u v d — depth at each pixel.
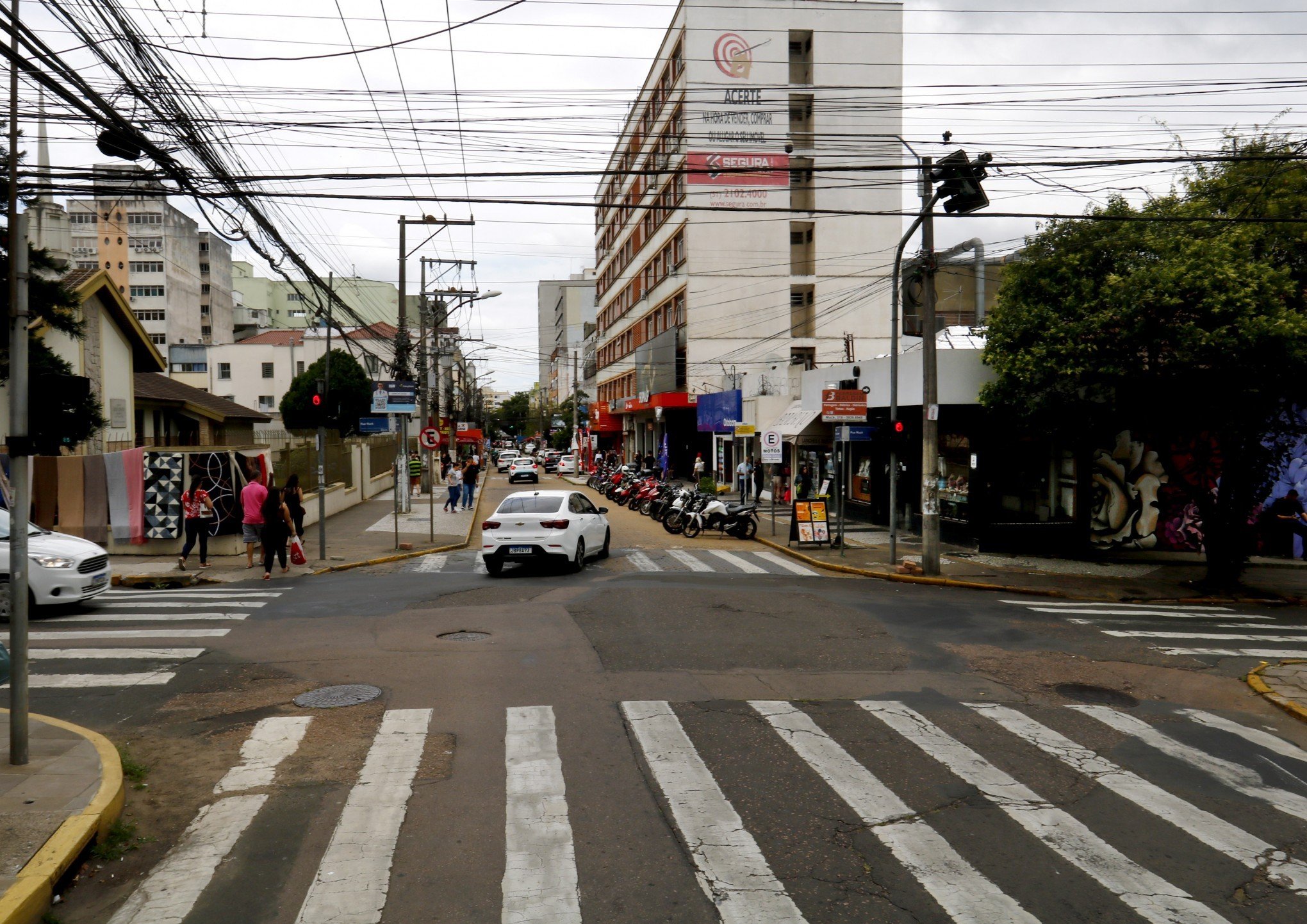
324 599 13.67
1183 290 14.62
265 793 6.04
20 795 5.62
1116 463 21.00
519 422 152.12
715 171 13.45
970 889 4.73
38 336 16.77
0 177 10.58
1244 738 7.62
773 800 5.95
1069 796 6.12
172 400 33.41
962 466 21.22
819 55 40.50
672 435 49.53
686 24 39.84
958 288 31.56
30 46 7.16
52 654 10.00
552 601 13.44
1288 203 15.11
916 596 14.86
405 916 4.39
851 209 42.19
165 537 18.59
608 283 67.88
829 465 30.33
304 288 92.12
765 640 10.97
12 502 6.20
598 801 5.89
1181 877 4.93
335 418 18.55
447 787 6.12
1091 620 13.03
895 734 7.45
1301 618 13.91
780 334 42.19
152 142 9.71
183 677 9.07
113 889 4.75
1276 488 21.23
